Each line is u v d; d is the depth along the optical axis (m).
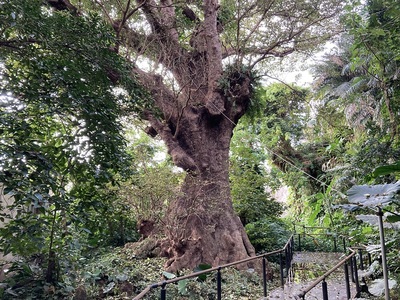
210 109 8.66
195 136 8.50
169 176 7.70
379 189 3.35
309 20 9.30
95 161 4.34
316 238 10.38
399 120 5.96
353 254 4.38
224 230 7.62
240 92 9.27
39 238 3.97
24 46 4.13
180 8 8.86
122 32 7.72
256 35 9.43
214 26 9.05
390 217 3.44
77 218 4.18
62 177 4.56
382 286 4.26
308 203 12.47
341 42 10.18
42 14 4.21
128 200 6.86
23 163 3.45
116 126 4.67
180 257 7.09
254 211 10.09
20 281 5.06
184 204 7.80
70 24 4.34
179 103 8.66
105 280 5.88
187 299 5.51
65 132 4.73
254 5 8.91
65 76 4.23
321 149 13.56
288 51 10.14
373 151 5.94
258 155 12.64
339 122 11.60
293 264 7.71
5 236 3.98
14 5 3.62
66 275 5.21
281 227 10.46
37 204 3.53
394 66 5.94
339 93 10.03
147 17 8.00
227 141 8.89
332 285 5.45
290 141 15.03
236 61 9.24
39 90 4.17
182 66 8.73
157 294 5.52
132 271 6.38
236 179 10.38
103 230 5.16
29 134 3.88
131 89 5.29
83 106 4.21
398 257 4.71
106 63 4.80
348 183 8.47
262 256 5.19
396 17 5.40
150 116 7.73
